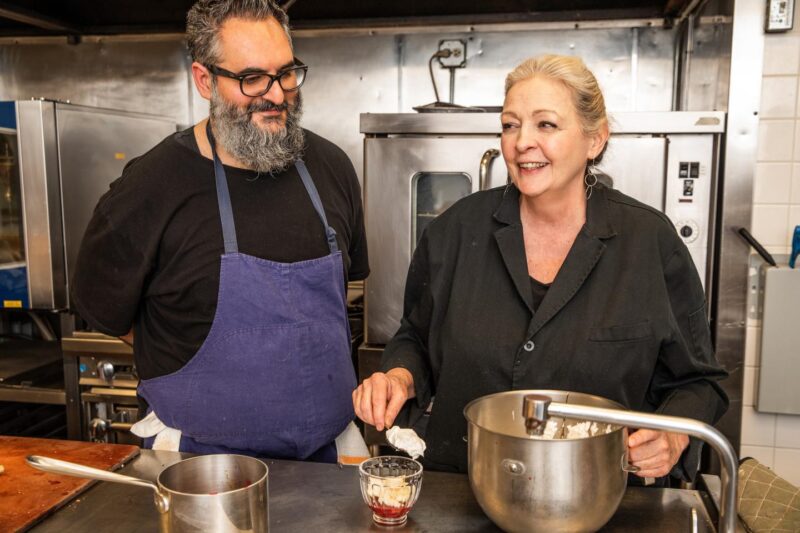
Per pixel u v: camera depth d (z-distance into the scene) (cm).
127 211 135
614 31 267
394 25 278
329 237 147
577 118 113
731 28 204
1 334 285
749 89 204
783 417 214
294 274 138
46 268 226
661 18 263
